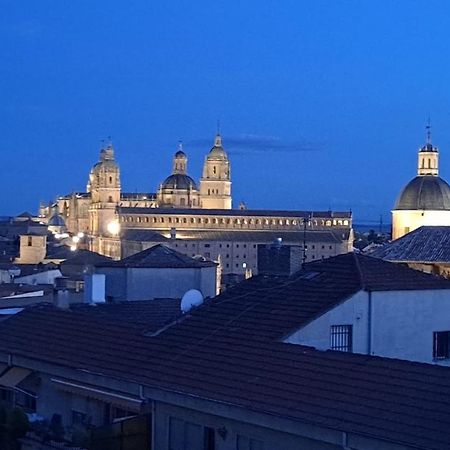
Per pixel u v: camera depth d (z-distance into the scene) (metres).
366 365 32.53
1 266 154.75
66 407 41.72
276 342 36.47
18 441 40.25
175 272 76.19
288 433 30.36
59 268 155.88
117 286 74.38
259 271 48.47
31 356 43.62
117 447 35.78
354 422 28.56
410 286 40.28
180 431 35.06
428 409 28.39
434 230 95.88
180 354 38.19
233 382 33.84
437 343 41.06
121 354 40.53
